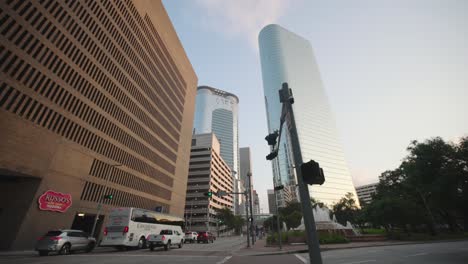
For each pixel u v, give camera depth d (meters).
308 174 3.95
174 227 27.69
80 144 30.06
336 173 126.19
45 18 26.55
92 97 32.81
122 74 39.88
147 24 48.84
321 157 125.25
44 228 24.28
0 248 21.41
